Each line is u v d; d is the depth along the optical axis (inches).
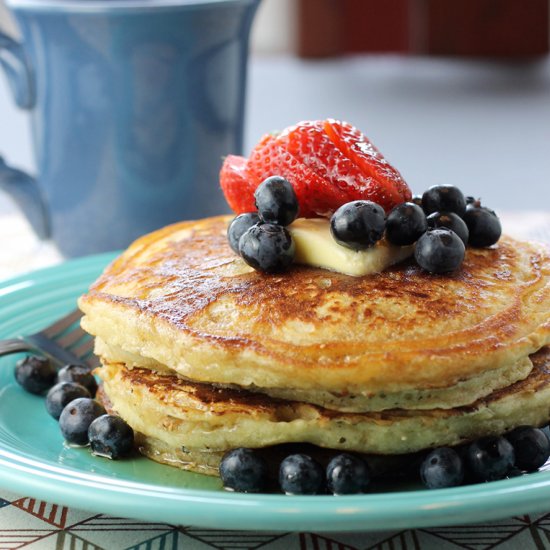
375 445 17.0
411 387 16.8
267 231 17.6
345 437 17.0
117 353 18.2
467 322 17.1
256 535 16.6
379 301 17.2
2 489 17.6
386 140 42.5
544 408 17.6
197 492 15.8
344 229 17.4
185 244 19.3
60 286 21.9
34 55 24.5
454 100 48.5
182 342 17.2
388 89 50.1
